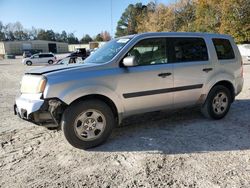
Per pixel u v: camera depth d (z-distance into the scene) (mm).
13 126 5871
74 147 4555
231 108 6957
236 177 3475
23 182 3518
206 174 3568
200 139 4785
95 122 4488
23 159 4188
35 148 4602
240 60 6250
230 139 4762
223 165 3807
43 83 4168
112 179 3516
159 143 4645
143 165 3869
